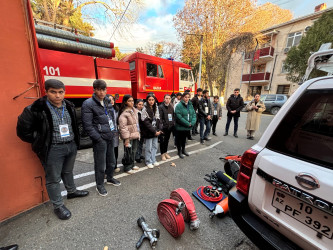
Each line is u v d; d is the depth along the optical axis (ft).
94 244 5.34
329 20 31.99
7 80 5.51
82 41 12.78
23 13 5.63
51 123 5.70
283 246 3.72
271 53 52.03
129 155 9.75
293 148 3.70
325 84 3.58
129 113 9.25
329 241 3.00
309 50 33.88
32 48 5.93
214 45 51.93
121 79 14.97
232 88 67.15
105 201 7.47
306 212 3.30
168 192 8.29
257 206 4.22
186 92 11.82
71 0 30.27
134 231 5.90
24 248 5.13
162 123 11.44
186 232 5.93
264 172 3.95
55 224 6.09
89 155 12.65
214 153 13.93
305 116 3.71
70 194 7.48
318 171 3.14
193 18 50.24
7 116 5.64
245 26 49.62
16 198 6.22
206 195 7.57
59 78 11.28
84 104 6.81
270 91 55.01
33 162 6.48
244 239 5.71
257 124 17.94
